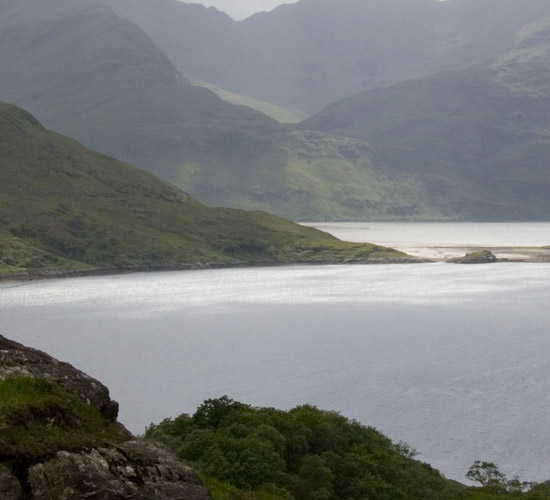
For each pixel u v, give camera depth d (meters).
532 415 111.75
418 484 59.44
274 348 175.12
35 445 17.77
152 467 19.70
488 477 76.44
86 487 17.89
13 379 21.44
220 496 35.41
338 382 136.75
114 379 141.38
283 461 49.78
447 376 141.25
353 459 56.69
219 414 57.06
